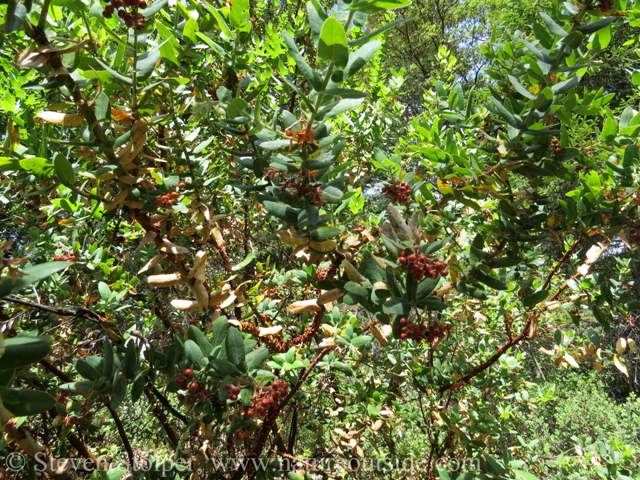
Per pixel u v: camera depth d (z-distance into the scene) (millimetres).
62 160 1242
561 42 1541
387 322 1502
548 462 2922
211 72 2230
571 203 1732
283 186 1490
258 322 2627
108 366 1395
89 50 1548
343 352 2574
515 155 1705
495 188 2014
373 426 2656
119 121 1550
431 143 2043
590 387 8125
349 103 1306
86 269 2506
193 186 1821
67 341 2576
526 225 1802
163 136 2402
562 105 1558
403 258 1408
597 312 2109
